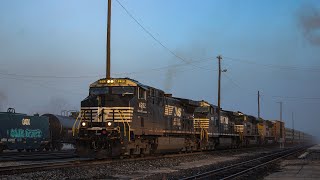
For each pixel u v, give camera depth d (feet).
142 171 65.82
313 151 158.92
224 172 67.82
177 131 108.06
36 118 133.80
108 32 97.86
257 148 190.70
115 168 66.18
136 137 82.23
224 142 153.38
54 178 51.85
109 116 78.18
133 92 80.18
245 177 61.26
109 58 97.04
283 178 59.52
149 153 92.07
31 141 130.62
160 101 96.37
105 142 75.87
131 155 85.40
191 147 122.62
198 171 70.13
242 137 177.17
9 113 122.83
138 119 81.66
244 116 186.50
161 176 58.90
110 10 98.27
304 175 63.98
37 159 84.58
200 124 132.36
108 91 80.74
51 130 145.79
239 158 109.09
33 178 50.75
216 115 146.92
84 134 77.10
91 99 79.61
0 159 83.30
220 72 174.70
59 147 151.43
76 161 76.13
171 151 103.60
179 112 111.34
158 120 93.71
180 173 65.00
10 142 121.70
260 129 213.87
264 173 69.21
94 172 59.77
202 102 136.05
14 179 49.08
